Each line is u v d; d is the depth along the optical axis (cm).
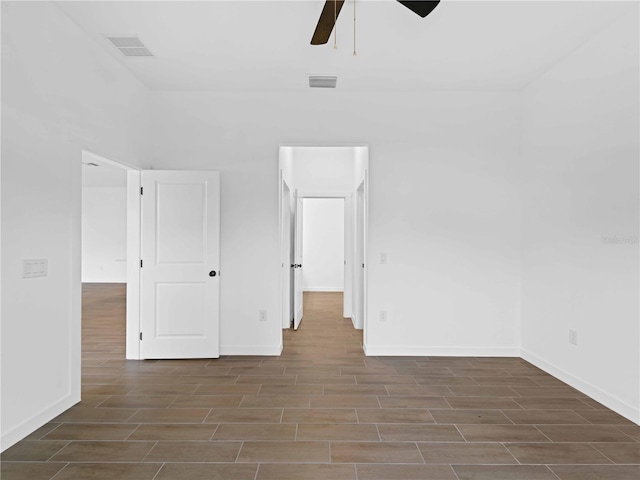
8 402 249
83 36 324
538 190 411
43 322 279
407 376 382
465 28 320
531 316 425
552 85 388
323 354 457
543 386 357
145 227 433
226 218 450
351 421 286
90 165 813
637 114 287
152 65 386
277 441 258
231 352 451
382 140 449
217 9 296
